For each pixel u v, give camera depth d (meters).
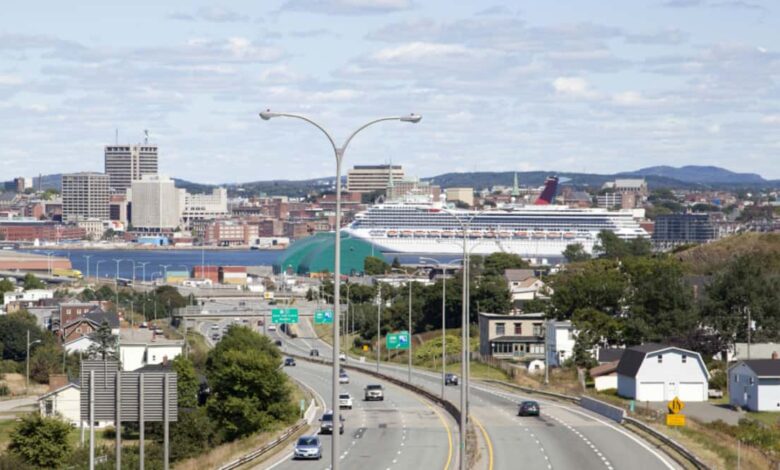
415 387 163.62
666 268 198.75
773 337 179.62
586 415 129.75
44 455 112.50
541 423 121.56
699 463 88.94
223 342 163.62
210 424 119.06
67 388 149.50
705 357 177.00
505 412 133.12
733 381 144.12
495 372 191.75
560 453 99.25
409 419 128.12
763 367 138.88
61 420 119.94
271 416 128.38
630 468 91.19
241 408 125.62
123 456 102.81
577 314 194.25
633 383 149.25
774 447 106.62
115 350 199.50
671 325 184.62
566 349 196.12
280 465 94.50
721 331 180.38
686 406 142.88
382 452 101.69
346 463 95.44
